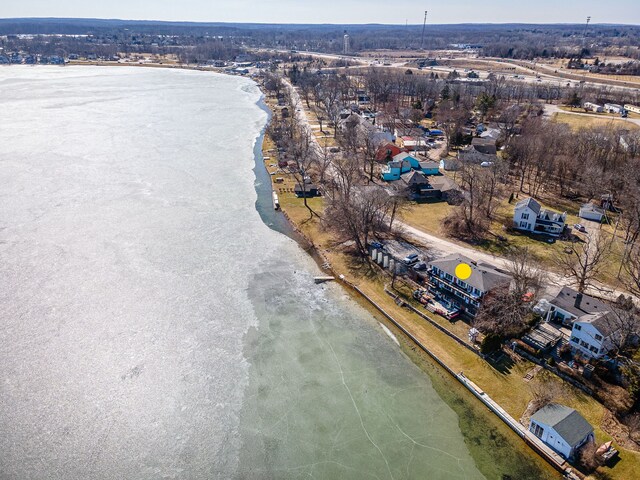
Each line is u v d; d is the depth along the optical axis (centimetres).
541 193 7944
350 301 5150
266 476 3203
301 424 3616
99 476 3156
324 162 8819
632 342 4016
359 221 6191
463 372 4034
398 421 3638
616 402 3588
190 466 3256
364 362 4259
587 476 3058
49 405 3678
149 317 4722
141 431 3506
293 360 4269
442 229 6619
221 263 5775
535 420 3344
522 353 4172
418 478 3184
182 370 4094
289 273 5647
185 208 7269
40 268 5466
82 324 4569
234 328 4653
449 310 4762
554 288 4956
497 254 5881
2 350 4203
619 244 6112
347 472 3231
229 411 3712
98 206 7162
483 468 3231
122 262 5669
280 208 7419
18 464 3209
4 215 6725
